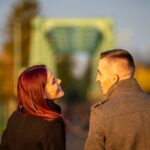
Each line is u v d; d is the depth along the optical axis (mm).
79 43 29594
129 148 5086
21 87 5398
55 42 29406
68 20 27234
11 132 5465
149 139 5094
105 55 5293
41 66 5484
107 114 5094
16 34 55438
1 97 59625
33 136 5254
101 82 5332
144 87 70250
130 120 5086
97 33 28188
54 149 5230
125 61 5242
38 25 27344
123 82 5219
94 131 5098
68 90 41469
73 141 20359
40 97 5363
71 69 57469
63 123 5336
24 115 5387
